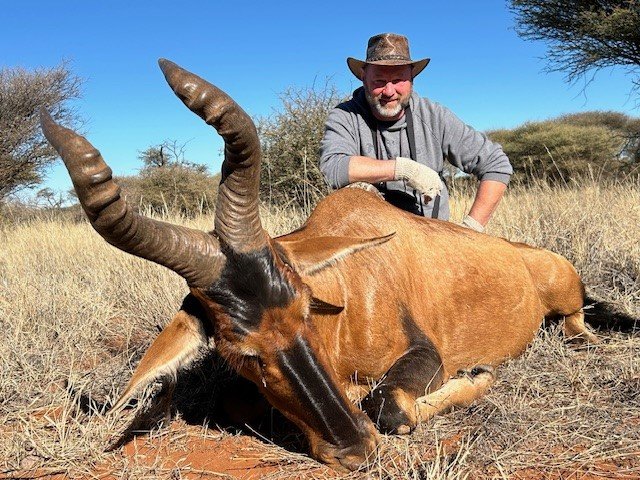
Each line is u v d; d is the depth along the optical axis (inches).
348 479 118.1
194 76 99.1
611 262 232.5
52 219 573.6
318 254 133.0
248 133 105.3
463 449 124.6
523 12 789.9
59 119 814.5
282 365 116.0
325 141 212.4
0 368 176.9
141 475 127.4
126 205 103.3
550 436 130.5
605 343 185.5
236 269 114.3
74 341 208.7
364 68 207.9
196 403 160.7
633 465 120.3
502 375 165.0
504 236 273.3
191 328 125.1
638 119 1187.9
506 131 1041.5
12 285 275.0
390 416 131.0
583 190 367.6
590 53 759.7
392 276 154.1
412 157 211.3
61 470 132.3
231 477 124.3
